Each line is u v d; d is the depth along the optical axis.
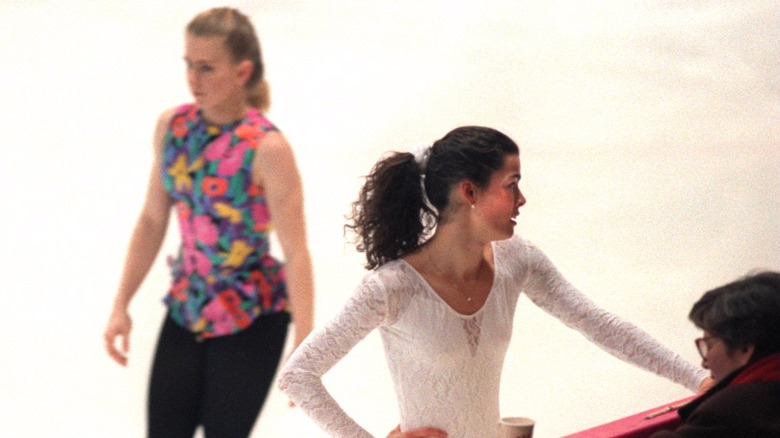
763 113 35.44
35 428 17.00
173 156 12.99
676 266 24.58
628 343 11.02
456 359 10.28
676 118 34.22
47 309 20.50
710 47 40.31
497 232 10.03
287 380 9.96
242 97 13.01
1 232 22.58
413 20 38.34
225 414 13.16
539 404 18.61
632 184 29.19
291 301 13.37
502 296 10.66
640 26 41.62
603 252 24.92
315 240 24.00
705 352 9.11
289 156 12.95
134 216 24.27
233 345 13.08
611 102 34.75
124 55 30.62
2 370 18.44
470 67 35.28
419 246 10.46
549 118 32.94
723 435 8.37
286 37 34.75
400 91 32.72
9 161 25.20
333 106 31.00
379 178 10.30
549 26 40.06
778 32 42.22
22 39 30.48
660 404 18.95
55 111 27.78
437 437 10.30
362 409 18.38
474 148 9.97
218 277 13.01
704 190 29.23
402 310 10.15
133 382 18.89
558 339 21.12
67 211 23.92
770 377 8.55
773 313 8.57
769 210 28.39
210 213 12.91
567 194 28.06
